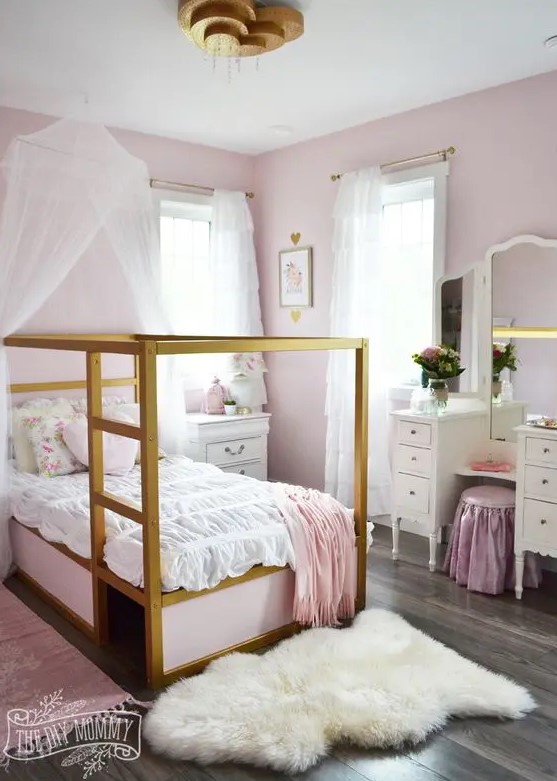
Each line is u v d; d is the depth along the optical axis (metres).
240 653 2.62
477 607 3.14
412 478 3.67
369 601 3.21
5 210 3.24
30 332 4.07
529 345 3.57
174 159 4.72
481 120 3.74
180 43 3.08
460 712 2.25
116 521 2.82
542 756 2.05
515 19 2.86
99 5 2.69
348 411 4.38
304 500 3.09
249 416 4.79
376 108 4.05
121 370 4.46
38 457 3.68
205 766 2.02
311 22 2.88
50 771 2.00
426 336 4.24
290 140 4.77
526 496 3.19
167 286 4.85
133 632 2.88
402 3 2.71
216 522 2.74
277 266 5.08
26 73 3.44
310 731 2.10
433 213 4.05
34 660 2.61
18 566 3.53
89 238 3.50
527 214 3.58
